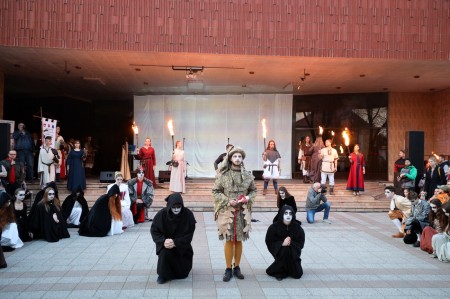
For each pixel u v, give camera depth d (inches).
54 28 525.0
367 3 563.8
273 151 591.2
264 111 811.4
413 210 369.1
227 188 254.5
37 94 903.7
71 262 295.1
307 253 328.2
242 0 552.7
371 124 821.2
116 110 959.6
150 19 541.0
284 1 557.6
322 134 833.5
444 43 565.0
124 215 425.1
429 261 306.3
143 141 826.8
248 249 337.7
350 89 789.9
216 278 258.7
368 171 819.4
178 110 820.0
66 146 665.0
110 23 535.5
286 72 650.2
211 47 546.9
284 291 234.7
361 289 239.8
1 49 532.1
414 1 565.6
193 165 808.9
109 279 254.5
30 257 309.1
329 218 506.9
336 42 559.2
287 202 412.5
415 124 811.4
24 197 374.0
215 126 811.4
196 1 546.6
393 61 572.4
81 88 816.9
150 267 282.5
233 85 759.7
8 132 493.7
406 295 230.1
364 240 378.6
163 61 591.2
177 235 253.3
